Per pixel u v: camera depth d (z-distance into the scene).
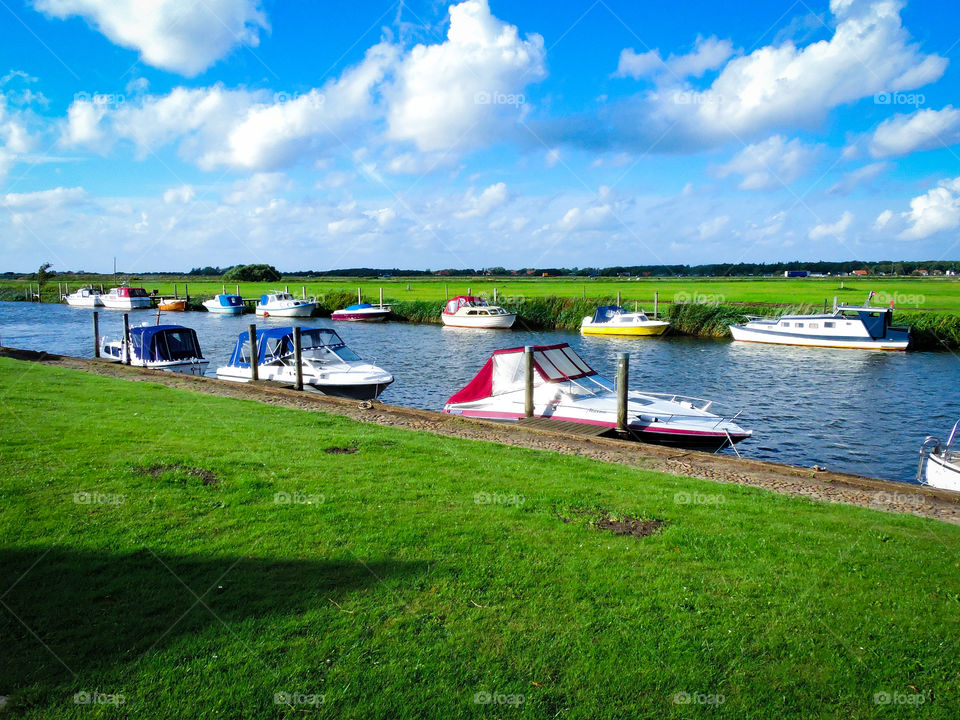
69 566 6.10
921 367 33.97
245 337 24.05
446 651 4.96
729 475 10.97
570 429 15.05
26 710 4.18
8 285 116.94
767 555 6.84
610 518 7.87
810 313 48.81
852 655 5.05
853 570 6.52
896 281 97.44
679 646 5.10
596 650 5.02
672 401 18.08
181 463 9.55
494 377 18.34
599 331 51.09
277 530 7.10
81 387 17.47
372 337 49.47
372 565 6.32
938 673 4.85
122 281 132.88
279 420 13.87
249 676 4.59
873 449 18.50
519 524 7.54
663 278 124.38
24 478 8.53
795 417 22.30
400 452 11.09
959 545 7.36
